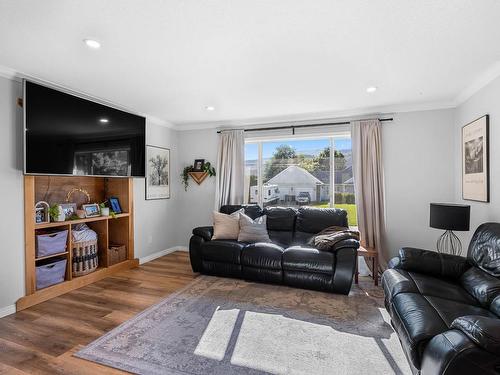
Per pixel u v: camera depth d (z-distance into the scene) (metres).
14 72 2.58
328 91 3.15
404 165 3.75
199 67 2.51
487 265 2.04
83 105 3.15
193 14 1.72
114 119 3.56
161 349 2.01
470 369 1.15
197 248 3.67
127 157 3.75
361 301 2.83
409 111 3.72
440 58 2.32
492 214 2.61
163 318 2.46
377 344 2.05
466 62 2.39
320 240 3.25
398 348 2.00
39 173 2.69
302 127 4.30
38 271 2.86
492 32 1.92
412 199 3.72
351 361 1.86
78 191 3.64
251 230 3.70
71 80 2.83
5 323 2.39
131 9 1.67
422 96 3.32
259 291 3.10
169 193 4.87
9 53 2.23
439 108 3.59
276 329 2.28
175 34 1.95
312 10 1.67
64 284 3.05
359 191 3.81
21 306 2.64
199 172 4.80
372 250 3.47
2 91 2.55
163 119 4.55
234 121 4.62
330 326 2.32
